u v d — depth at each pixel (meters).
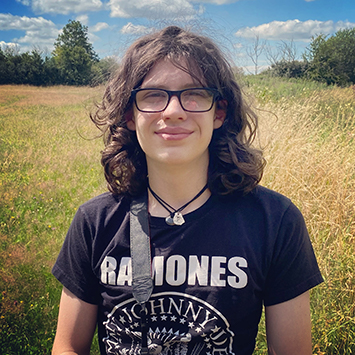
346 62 18.22
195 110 1.03
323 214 2.65
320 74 17.81
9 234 3.52
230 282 1.03
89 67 38.66
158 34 1.12
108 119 1.27
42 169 6.04
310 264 1.09
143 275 1.06
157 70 1.06
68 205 4.52
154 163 1.13
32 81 35.09
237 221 1.08
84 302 1.18
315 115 6.14
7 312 2.32
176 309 1.05
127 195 1.18
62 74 37.25
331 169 3.17
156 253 1.08
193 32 1.15
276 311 1.10
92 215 1.17
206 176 1.16
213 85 1.09
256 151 1.22
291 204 1.12
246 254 1.04
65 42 51.53
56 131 9.30
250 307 1.05
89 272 1.17
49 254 3.11
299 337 1.08
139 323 1.07
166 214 1.14
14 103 17.12
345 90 10.55
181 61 1.05
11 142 8.23
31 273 2.76
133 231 1.11
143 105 1.08
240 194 1.12
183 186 1.13
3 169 5.94
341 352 1.92
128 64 1.14
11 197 4.62
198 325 1.03
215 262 1.04
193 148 1.05
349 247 2.31
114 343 1.11
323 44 18.70
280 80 12.92
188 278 1.05
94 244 1.14
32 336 2.22
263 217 1.08
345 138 3.99
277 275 1.08
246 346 1.10
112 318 1.11
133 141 1.25
